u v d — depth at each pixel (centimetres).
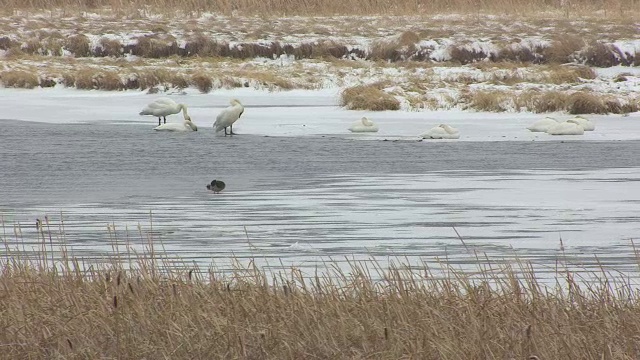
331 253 3862
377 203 5094
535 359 2239
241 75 12488
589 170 6322
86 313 2541
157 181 5841
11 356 2419
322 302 2597
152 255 3200
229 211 4869
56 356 2397
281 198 5256
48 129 8525
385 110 10100
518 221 4591
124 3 18038
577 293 2664
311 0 17988
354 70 13300
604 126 8912
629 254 3831
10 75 12112
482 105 10075
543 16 17300
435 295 2669
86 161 6619
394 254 3834
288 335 2400
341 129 8662
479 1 18225
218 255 3803
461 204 5059
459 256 3794
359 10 17875
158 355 2386
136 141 7744
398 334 2389
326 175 6088
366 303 2564
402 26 16275
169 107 8875
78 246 3994
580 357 2302
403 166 6494
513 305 2556
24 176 6012
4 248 3934
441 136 8000
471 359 2297
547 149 7388
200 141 7788
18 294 2681
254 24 16538
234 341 2373
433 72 12912
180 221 4600
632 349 2352
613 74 13488
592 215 4738
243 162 6638
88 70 12681
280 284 3122
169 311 2523
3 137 7881
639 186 5653
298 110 10225
